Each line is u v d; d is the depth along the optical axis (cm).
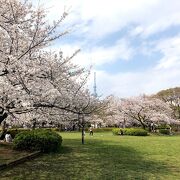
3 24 1004
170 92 7450
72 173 1266
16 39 1025
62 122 1384
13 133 2916
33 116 1250
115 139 3416
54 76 1109
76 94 1234
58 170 1334
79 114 1268
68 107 1166
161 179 1157
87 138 3594
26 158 1599
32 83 998
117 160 1645
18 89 968
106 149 2212
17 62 945
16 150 1891
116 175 1224
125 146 2472
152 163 1548
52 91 982
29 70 967
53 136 1988
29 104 980
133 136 4262
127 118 5875
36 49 1116
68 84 1207
